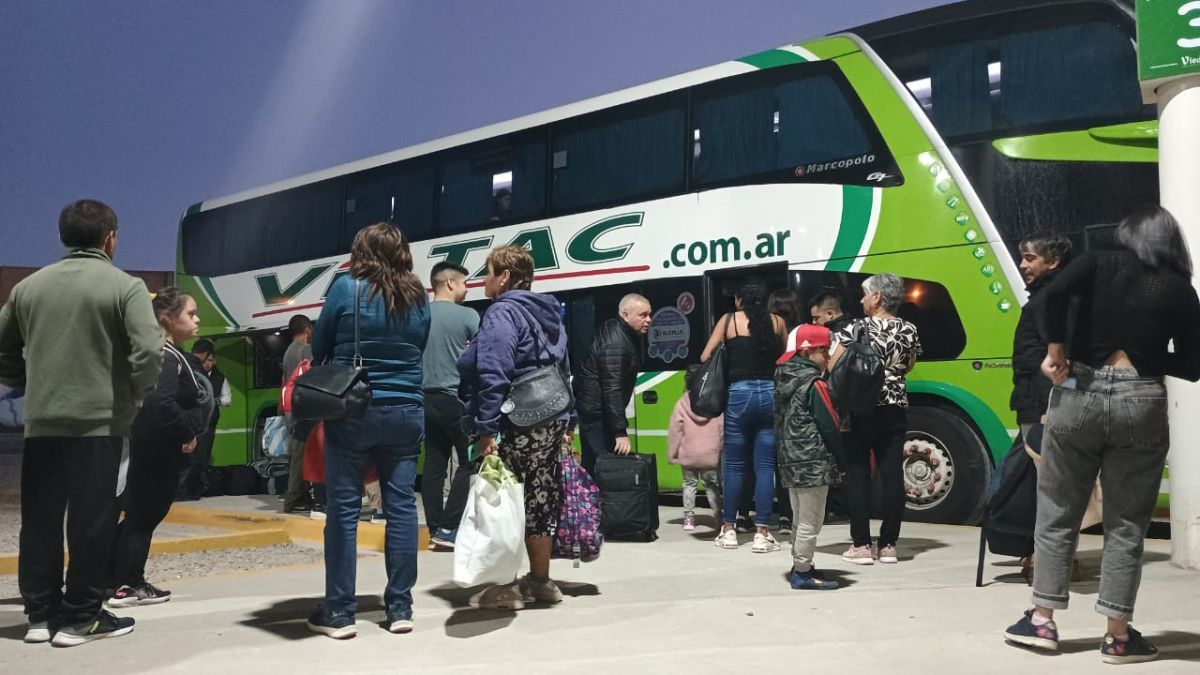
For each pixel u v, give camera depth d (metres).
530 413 5.11
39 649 4.52
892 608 5.25
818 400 5.71
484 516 4.84
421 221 13.12
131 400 4.75
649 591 5.83
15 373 4.88
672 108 10.74
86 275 4.67
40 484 4.68
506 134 12.32
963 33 8.92
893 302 6.67
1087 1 8.35
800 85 9.81
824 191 9.45
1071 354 4.21
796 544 5.84
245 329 15.41
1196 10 6.20
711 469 8.50
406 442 4.86
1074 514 4.32
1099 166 8.09
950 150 8.80
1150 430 4.09
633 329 8.21
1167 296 4.09
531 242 11.75
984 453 8.62
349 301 4.79
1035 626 4.36
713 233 10.16
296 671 4.12
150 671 4.13
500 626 4.91
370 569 6.80
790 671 4.05
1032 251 5.87
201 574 6.75
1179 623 4.79
